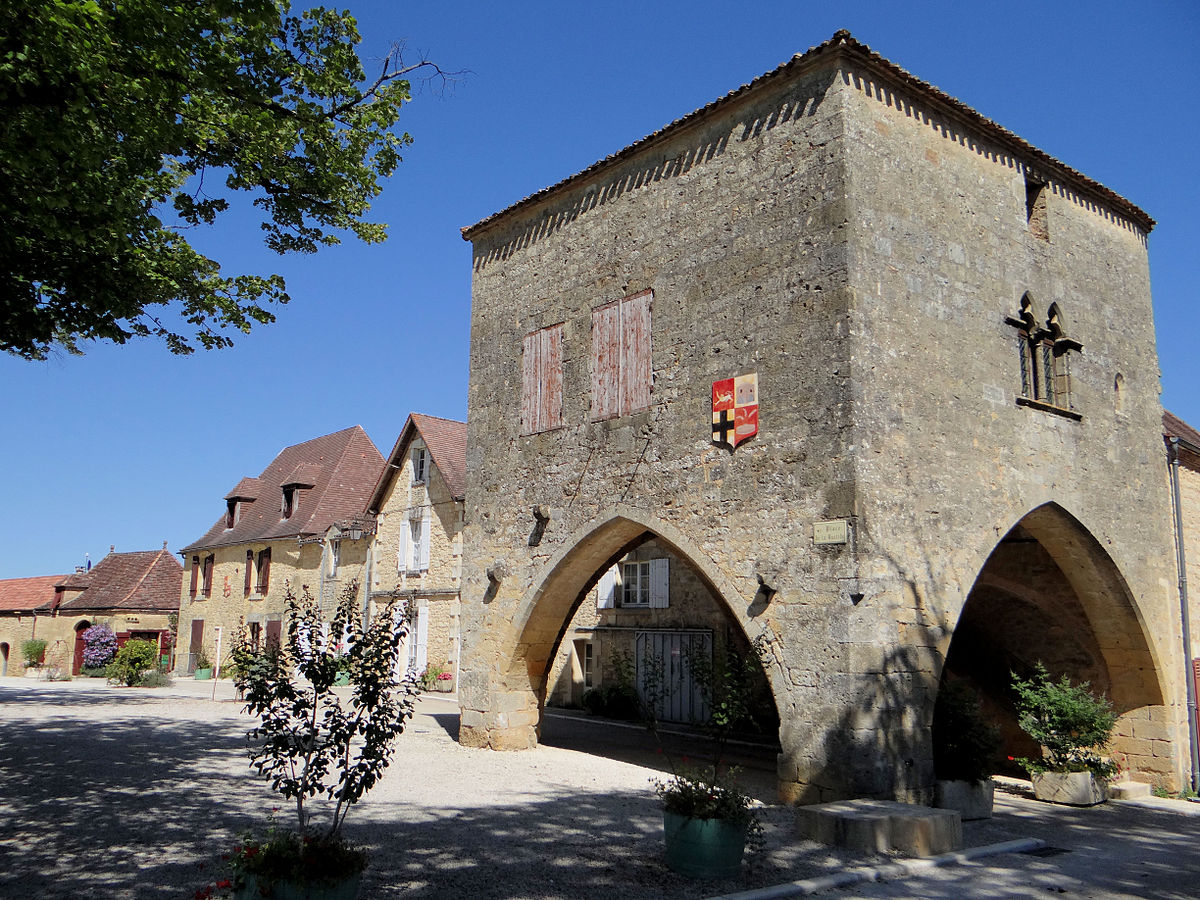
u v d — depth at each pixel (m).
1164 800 12.49
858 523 9.41
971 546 10.52
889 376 10.04
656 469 11.78
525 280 14.54
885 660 9.38
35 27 6.25
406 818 8.96
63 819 8.49
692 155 12.01
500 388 14.69
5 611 40.47
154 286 9.55
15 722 16.23
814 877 6.95
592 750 14.45
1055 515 12.03
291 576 29.27
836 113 10.29
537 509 13.43
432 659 23.28
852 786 9.03
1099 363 13.09
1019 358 11.74
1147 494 13.57
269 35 8.48
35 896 6.19
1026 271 12.11
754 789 11.48
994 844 8.48
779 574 10.09
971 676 15.66
